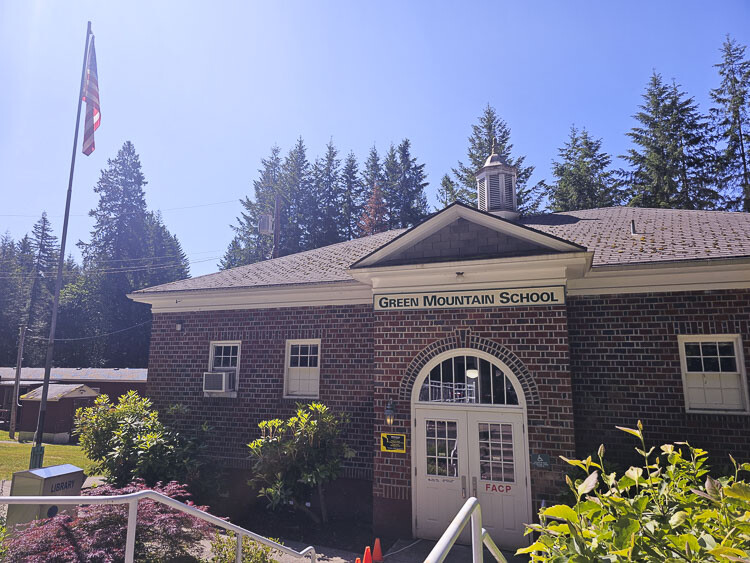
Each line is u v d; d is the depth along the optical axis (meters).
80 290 51.69
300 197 56.53
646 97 41.88
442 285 10.32
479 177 16.34
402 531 9.80
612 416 9.92
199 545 7.04
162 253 57.72
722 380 9.55
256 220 57.53
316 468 10.50
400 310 10.59
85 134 16.86
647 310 10.03
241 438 12.89
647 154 40.44
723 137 38.44
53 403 26.56
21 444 24.34
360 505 11.38
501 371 9.75
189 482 11.27
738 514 2.41
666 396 9.66
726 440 9.20
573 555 2.26
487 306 9.93
